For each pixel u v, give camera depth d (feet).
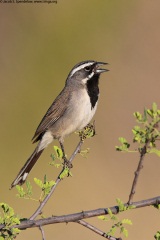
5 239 18.53
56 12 58.95
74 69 31.58
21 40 57.52
